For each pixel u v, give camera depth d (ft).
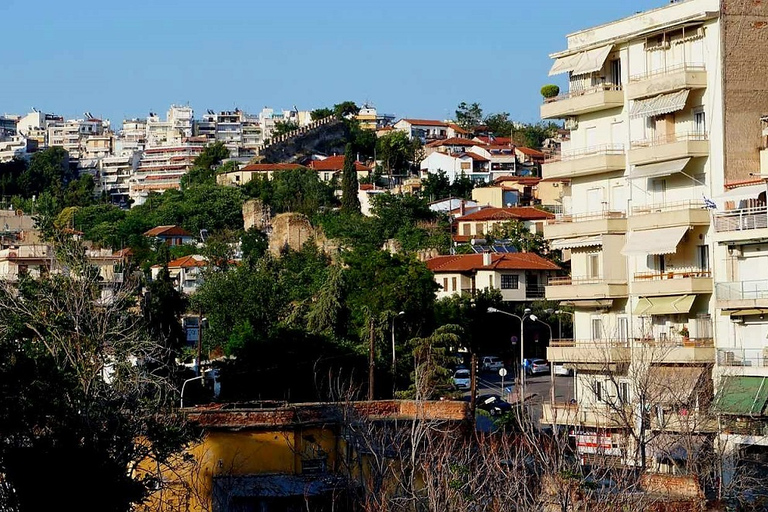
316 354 396.78
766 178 268.41
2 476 171.53
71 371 185.26
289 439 196.95
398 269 443.73
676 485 190.29
